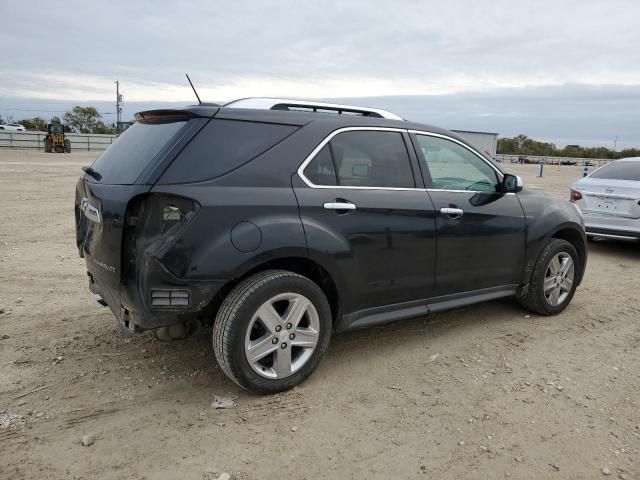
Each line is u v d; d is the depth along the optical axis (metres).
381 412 3.42
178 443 3.04
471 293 4.67
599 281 6.91
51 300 5.45
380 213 3.91
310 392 3.66
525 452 3.04
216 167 3.33
